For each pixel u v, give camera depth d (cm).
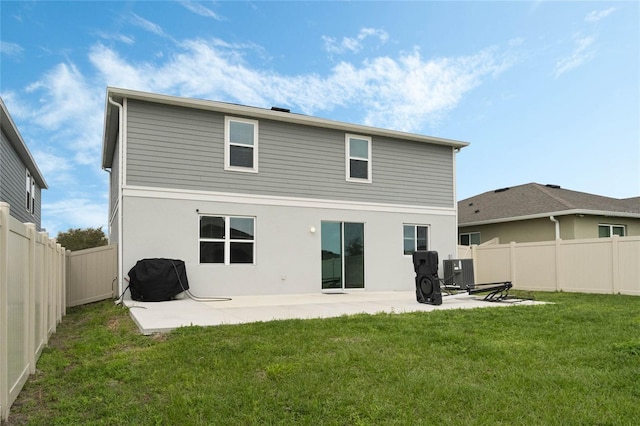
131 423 326
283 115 1200
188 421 329
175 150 1089
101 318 819
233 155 1162
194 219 1099
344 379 420
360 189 1334
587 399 374
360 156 1348
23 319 426
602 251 1269
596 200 1917
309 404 358
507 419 336
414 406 359
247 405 358
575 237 1644
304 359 483
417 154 1444
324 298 1109
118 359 490
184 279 1052
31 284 462
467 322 718
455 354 513
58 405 365
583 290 1305
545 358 497
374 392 387
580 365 472
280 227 1206
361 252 1331
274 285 1186
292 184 1231
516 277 1484
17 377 390
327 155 1290
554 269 1379
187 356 495
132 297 1019
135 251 1034
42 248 558
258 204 1180
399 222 1394
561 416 340
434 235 1455
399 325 676
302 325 669
